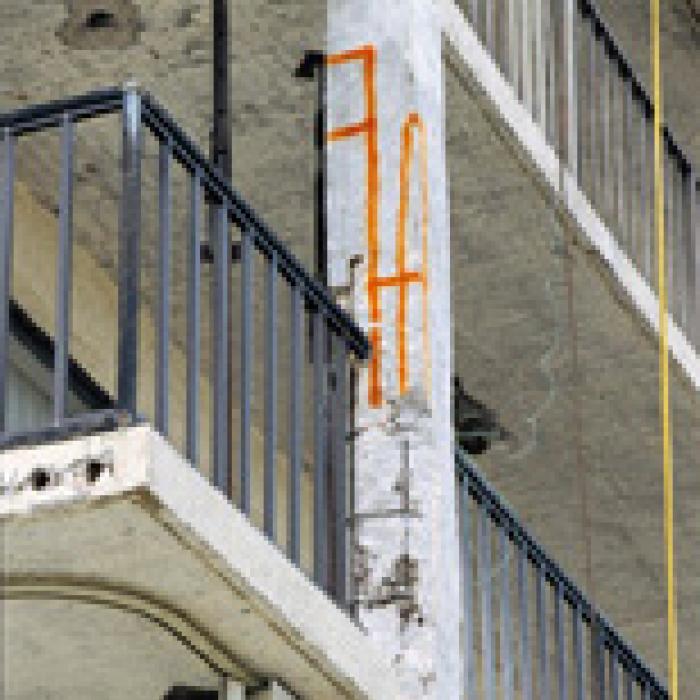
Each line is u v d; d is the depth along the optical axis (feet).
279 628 52.80
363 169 61.21
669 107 91.86
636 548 84.99
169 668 54.03
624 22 89.81
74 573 51.03
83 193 70.13
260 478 74.95
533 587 80.84
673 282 80.18
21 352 68.39
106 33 66.69
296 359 56.39
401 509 58.90
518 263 73.10
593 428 79.66
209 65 67.56
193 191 53.67
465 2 69.10
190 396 52.80
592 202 73.46
